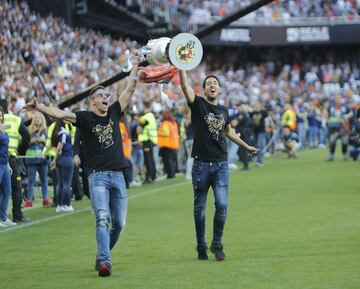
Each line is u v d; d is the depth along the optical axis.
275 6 60.03
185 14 54.75
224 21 19.56
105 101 12.02
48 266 12.88
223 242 14.52
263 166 33.94
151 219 18.16
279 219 17.27
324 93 56.91
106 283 11.33
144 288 10.94
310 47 64.44
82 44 41.28
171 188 25.77
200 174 12.77
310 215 17.72
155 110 33.50
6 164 17.47
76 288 11.09
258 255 13.14
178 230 16.31
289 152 38.41
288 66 60.59
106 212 11.84
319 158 37.59
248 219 17.44
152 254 13.65
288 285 10.84
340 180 26.03
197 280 11.34
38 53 36.12
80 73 37.81
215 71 55.97
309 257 12.80
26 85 31.09
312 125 46.38
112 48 43.56
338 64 63.78
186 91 12.78
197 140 12.81
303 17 59.91
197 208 12.90
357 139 33.31
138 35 49.00
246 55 63.22
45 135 22.02
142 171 30.00
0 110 17.20
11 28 36.19
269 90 54.62
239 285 10.94
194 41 12.48
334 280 11.05
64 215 19.64
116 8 47.91
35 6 43.62
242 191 23.64
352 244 13.83
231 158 33.03
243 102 36.88
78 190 23.00
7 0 39.12
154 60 12.57
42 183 21.77
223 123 12.80
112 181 11.98
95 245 14.80
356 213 17.81
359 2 60.38
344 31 60.00
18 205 18.53
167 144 29.56
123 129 23.45
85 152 12.09
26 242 15.44
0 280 11.84
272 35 59.53
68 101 20.41
